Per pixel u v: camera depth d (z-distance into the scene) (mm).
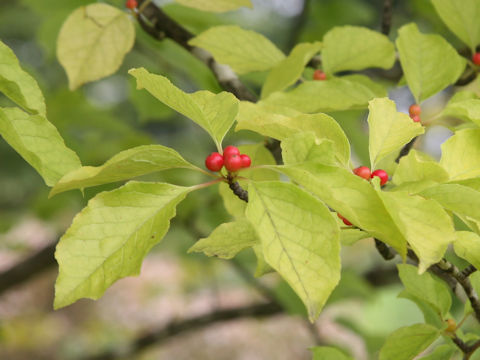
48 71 2705
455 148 643
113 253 622
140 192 627
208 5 784
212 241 650
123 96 3445
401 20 1338
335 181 599
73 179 605
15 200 2629
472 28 762
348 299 1174
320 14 1148
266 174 743
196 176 1317
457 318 972
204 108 630
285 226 597
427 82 734
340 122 869
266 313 1361
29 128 639
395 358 701
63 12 1056
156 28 816
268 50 769
